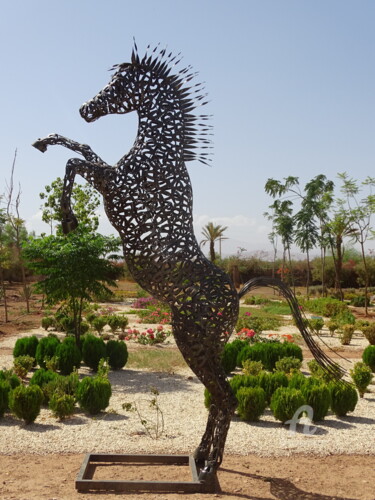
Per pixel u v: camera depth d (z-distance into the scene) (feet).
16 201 61.16
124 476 15.47
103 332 47.91
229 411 14.85
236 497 14.25
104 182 14.42
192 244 14.97
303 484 15.34
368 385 27.09
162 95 15.19
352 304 89.66
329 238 90.17
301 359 32.55
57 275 33.12
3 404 21.57
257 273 148.36
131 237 14.57
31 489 14.48
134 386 27.91
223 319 14.69
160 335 42.06
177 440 19.01
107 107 15.02
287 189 85.46
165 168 14.71
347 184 75.72
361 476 16.10
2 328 50.98
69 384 23.56
